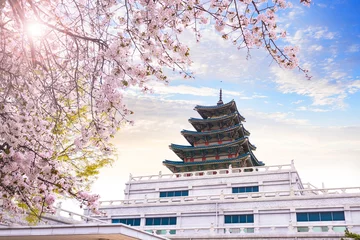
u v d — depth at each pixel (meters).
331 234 33.91
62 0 8.63
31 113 9.71
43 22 8.00
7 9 9.25
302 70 8.32
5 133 8.29
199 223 45.06
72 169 14.53
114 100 8.40
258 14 8.23
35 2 8.62
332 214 38.72
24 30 7.86
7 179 9.16
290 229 36.12
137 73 8.25
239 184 50.38
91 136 9.40
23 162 9.09
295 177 47.59
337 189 40.06
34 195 10.88
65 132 11.29
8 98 9.27
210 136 67.12
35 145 10.13
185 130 67.12
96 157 15.71
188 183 53.75
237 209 43.59
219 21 8.45
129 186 57.28
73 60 9.01
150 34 8.02
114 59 7.98
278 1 8.16
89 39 8.16
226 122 68.12
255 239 36.62
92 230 19.58
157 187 55.31
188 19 8.20
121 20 8.45
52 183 9.95
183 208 46.91
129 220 49.03
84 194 10.47
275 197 42.38
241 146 62.88
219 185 51.50
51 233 20.03
